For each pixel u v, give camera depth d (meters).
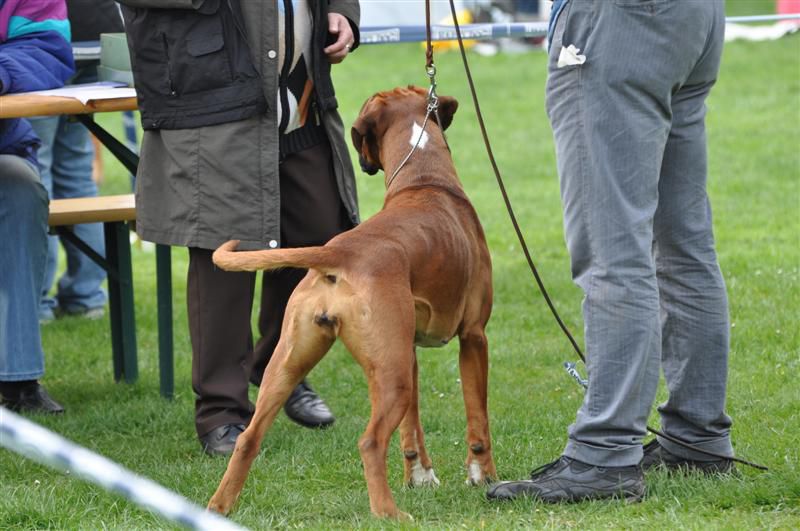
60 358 11.49
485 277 7.38
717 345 7.01
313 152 8.70
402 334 6.48
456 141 25.03
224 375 8.46
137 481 4.34
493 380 10.21
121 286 10.45
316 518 6.78
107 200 10.46
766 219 16.27
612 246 6.59
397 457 8.04
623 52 6.47
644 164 6.59
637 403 6.61
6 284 9.27
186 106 7.97
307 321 6.53
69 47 9.08
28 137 9.52
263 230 8.00
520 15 36.97
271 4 7.89
